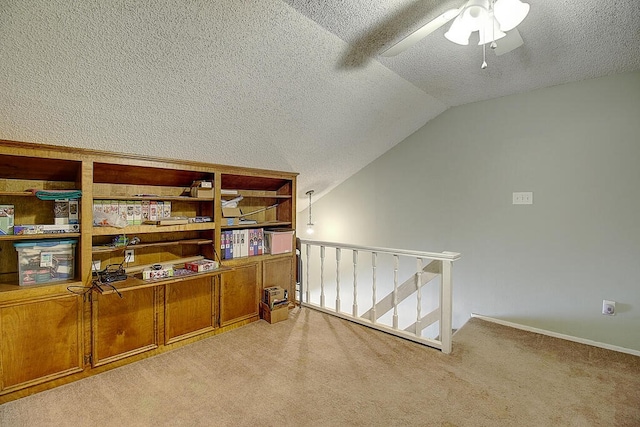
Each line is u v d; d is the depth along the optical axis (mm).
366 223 4117
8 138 1812
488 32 1509
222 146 2586
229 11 1584
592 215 2617
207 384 2008
